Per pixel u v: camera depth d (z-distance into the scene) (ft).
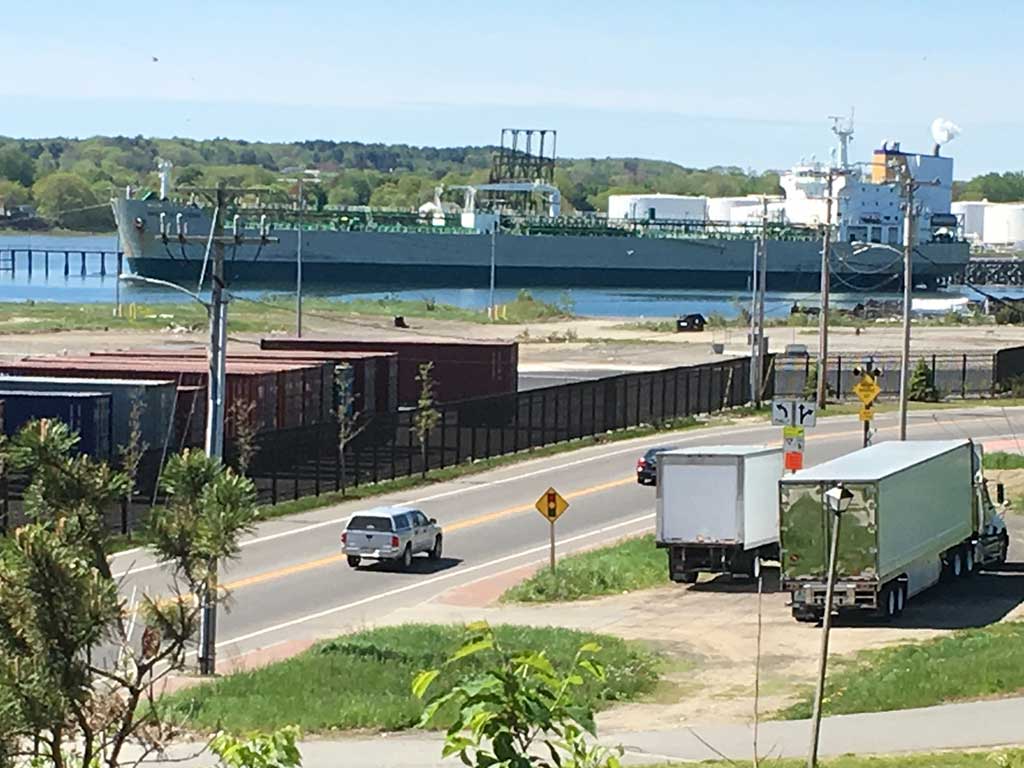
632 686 101.55
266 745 35.42
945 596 137.28
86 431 183.11
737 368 291.38
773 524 146.92
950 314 558.97
